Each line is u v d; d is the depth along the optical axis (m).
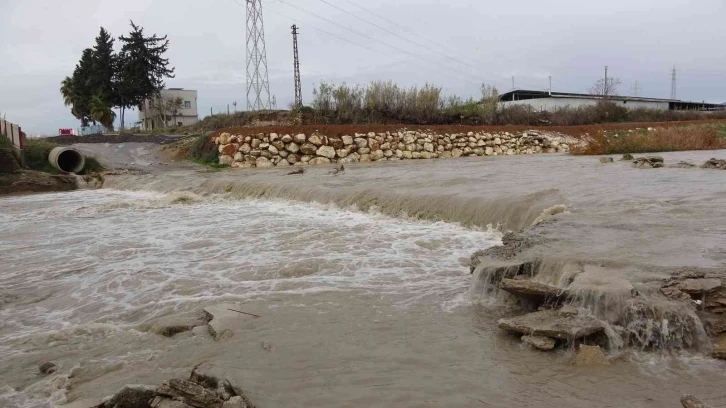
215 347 4.89
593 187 11.64
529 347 4.66
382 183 14.53
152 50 55.47
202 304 6.25
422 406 3.71
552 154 28.66
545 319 4.88
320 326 5.34
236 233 10.36
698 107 72.00
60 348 5.11
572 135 33.19
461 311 5.70
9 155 21.41
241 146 24.92
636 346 4.56
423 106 34.41
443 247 8.54
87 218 13.35
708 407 3.34
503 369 4.27
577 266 5.70
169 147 30.22
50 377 4.46
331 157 25.88
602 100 52.44
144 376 4.36
